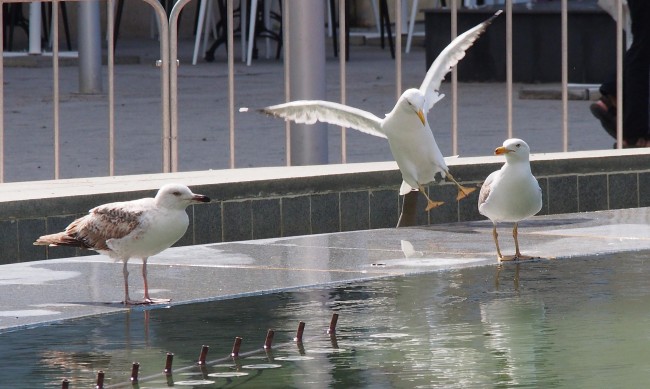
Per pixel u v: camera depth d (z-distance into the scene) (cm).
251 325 736
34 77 2852
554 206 1248
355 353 666
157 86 2692
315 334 711
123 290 846
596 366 634
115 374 628
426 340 693
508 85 1388
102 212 818
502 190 929
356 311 772
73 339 705
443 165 1062
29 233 1031
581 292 824
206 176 1166
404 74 2848
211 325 738
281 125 2100
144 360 655
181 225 817
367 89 2547
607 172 1277
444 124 2092
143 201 822
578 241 1034
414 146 1049
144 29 4012
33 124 2106
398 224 1190
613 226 1112
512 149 928
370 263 942
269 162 1675
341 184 1176
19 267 934
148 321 750
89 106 2358
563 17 1399
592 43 2625
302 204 1158
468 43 1111
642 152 1306
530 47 2716
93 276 896
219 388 602
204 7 3120
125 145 1872
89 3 2486
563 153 1295
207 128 2055
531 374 619
